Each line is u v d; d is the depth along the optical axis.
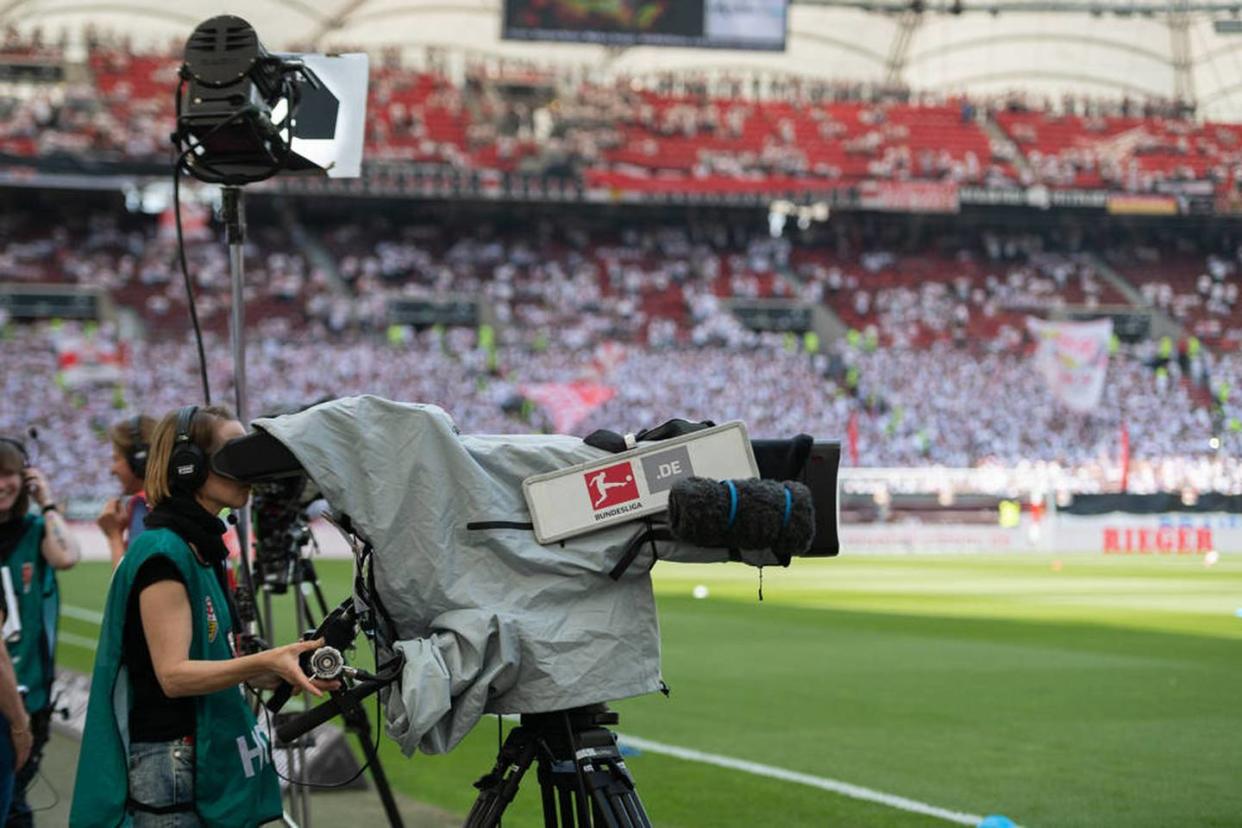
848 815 6.45
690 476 3.13
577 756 3.19
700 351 39.03
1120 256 43.69
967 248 43.62
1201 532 31.30
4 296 37.44
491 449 3.18
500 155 40.97
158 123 38.72
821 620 16.12
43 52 40.72
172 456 3.25
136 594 3.18
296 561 4.71
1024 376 39.03
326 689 2.99
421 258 40.81
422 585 3.07
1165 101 46.41
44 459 33.16
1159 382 39.94
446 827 6.16
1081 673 11.58
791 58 46.81
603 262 41.66
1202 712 9.51
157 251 39.41
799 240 43.31
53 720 9.44
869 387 38.38
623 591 3.18
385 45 44.41
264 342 37.38
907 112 44.69
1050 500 31.44
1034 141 44.19
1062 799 6.74
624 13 39.31
